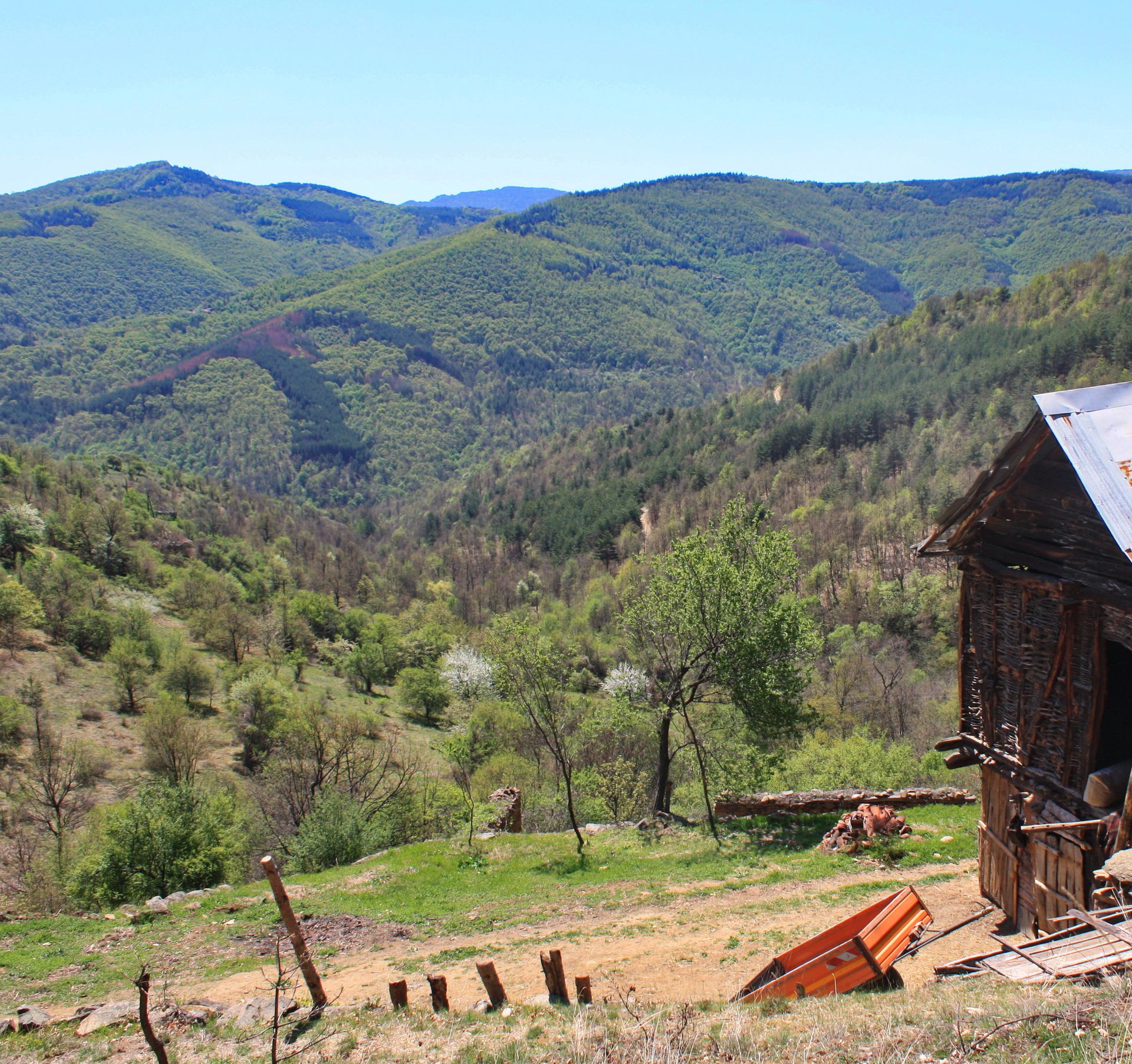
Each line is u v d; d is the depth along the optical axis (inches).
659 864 811.4
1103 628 418.0
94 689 2689.5
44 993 506.0
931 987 326.0
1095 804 416.5
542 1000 398.6
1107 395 427.8
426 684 3233.3
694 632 939.3
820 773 1378.0
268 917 671.1
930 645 3006.9
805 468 5753.0
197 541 5152.6
